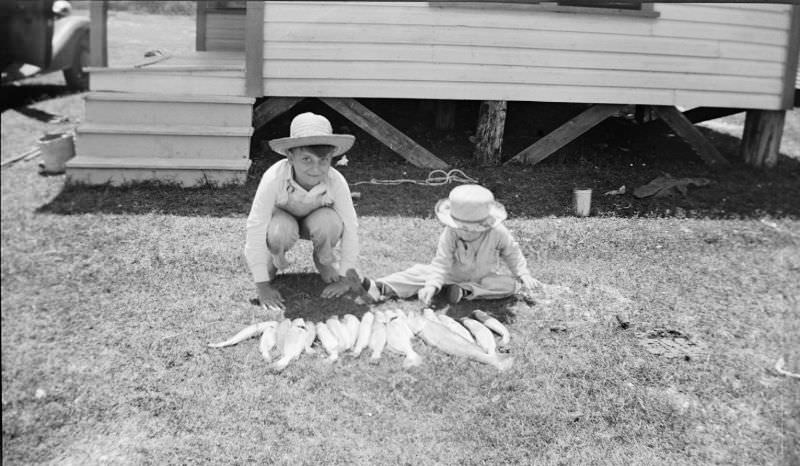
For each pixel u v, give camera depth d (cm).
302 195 326
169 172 457
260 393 267
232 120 487
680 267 383
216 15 554
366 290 341
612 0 486
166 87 484
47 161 452
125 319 311
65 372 271
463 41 520
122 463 228
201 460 232
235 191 454
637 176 533
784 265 380
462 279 349
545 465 236
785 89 571
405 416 258
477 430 251
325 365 285
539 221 441
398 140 529
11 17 404
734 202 487
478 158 544
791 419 260
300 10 496
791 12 561
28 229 376
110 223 393
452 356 294
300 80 506
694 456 242
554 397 271
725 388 280
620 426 257
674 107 569
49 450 234
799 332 314
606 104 559
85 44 477
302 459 234
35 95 493
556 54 534
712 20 551
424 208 455
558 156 571
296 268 371
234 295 339
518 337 313
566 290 358
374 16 507
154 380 272
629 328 321
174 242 380
